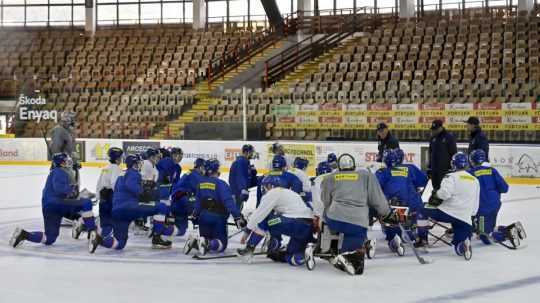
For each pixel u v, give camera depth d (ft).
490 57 92.38
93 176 73.15
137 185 32.83
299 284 26.25
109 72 117.29
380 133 39.78
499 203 33.99
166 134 92.58
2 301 24.21
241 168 37.47
